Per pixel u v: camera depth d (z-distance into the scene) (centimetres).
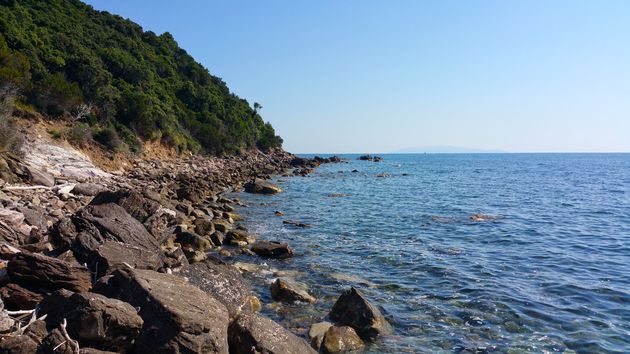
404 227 2355
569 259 1688
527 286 1342
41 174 2234
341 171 7638
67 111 3925
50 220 1531
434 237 2091
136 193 1638
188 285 862
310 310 1127
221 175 4928
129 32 8206
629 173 7644
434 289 1308
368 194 4031
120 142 4250
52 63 4534
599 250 1850
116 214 1341
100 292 823
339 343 923
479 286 1334
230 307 984
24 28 4706
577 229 2330
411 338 984
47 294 843
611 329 1032
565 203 3438
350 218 2659
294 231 2220
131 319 701
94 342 673
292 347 807
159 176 3819
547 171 8312
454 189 4550
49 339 639
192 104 8144
